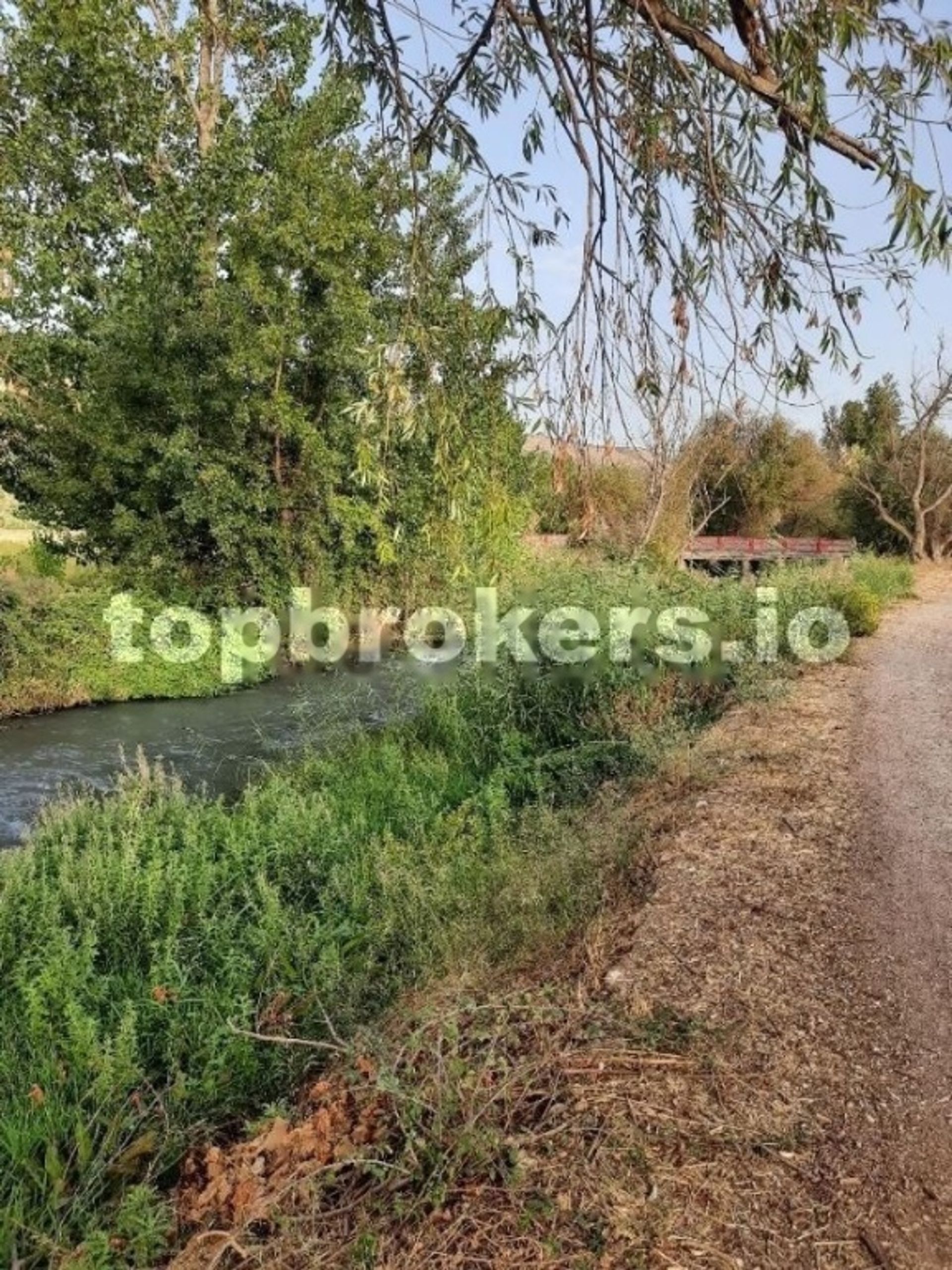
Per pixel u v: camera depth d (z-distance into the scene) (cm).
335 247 1261
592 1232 218
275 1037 323
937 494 2803
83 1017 358
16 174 1505
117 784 873
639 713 804
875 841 507
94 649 1321
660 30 183
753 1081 284
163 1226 244
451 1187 232
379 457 238
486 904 443
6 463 1590
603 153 203
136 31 1414
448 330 229
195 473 1472
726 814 549
